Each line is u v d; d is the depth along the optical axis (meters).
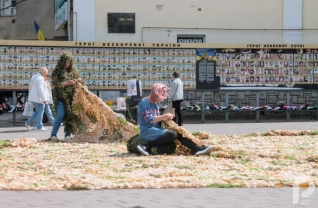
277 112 21.55
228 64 20.31
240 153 9.32
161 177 7.21
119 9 24.59
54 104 12.56
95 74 19.75
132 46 19.91
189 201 5.72
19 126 18.64
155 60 20.03
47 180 6.92
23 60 19.25
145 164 8.29
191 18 25.03
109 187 6.48
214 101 20.73
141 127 9.60
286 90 20.56
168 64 20.09
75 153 9.98
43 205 5.53
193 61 20.16
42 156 9.50
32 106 17.50
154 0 24.78
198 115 21.23
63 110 12.43
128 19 24.62
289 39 25.44
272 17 25.34
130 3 24.69
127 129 12.09
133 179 6.95
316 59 20.66
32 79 16.53
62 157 9.35
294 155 9.12
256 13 25.27
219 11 25.16
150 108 9.56
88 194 6.13
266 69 20.48
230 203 5.63
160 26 24.86
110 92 20.20
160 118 9.48
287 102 20.67
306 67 20.66
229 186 6.62
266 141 11.64
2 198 5.92
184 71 20.14
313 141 11.54
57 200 5.78
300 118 21.41
